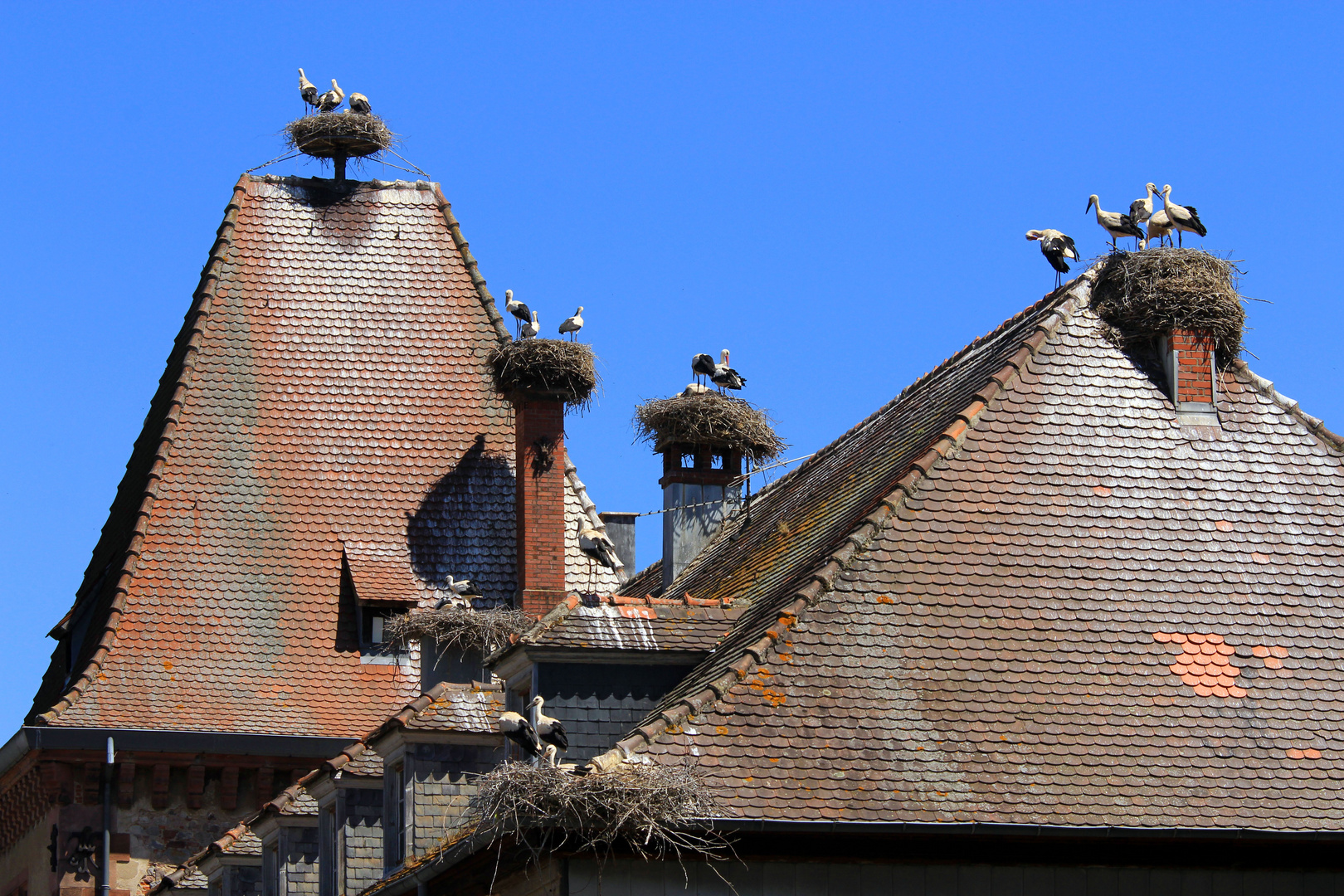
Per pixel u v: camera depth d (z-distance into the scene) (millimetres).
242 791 89875
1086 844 53250
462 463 101938
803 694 54312
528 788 47938
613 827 48000
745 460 89312
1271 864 54312
